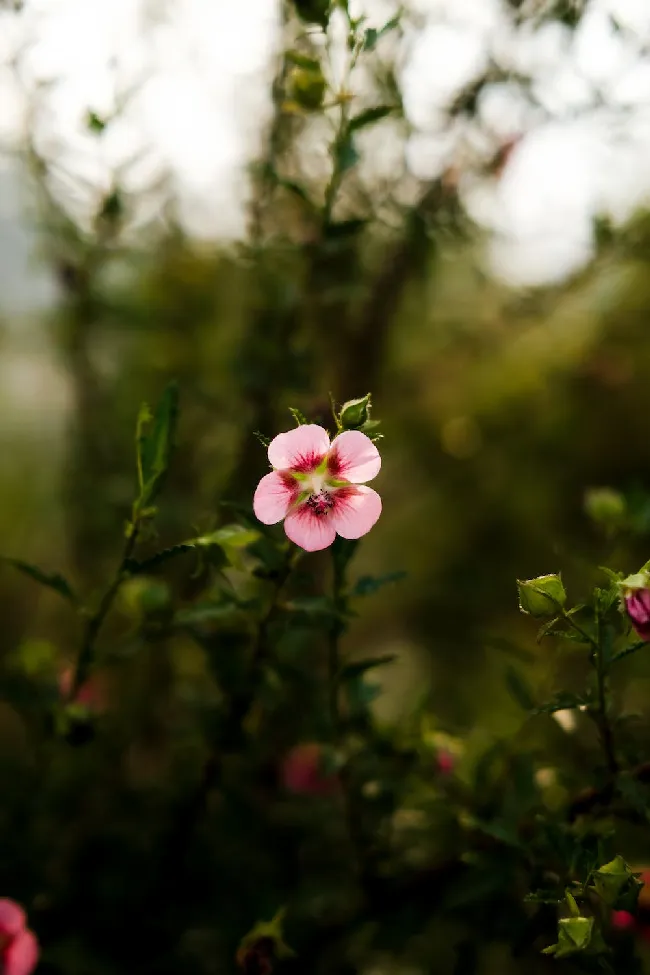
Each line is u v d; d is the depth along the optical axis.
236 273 0.58
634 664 0.46
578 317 0.75
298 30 0.50
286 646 0.48
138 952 0.45
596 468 0.76
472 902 0.43
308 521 0.38
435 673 0.78
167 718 0.54
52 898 0.46
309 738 0.47
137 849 0.48
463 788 0.45
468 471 0.77
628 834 0.45
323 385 0.59
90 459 0.60
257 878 0.48
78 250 0.56
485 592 0.75
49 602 0.65
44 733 0.45
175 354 0.58
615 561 0.47
